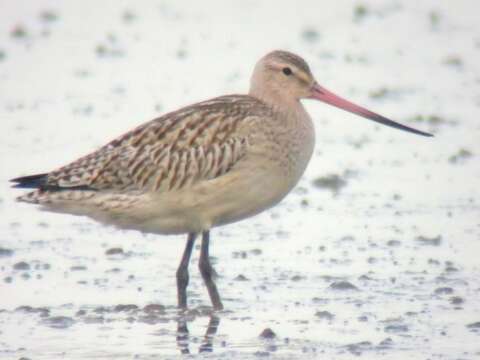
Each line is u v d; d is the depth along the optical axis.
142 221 15.34
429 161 21.42
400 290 15.12
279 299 15.00
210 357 13.05
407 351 13.05
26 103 25.80
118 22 34.03
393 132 23.52
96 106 25.48
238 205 15.29
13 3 35.75
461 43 31.38
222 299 15.09
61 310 14.73
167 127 15.23
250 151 15.11
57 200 15.24
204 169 15.02
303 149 15.64
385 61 29.66
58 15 34.59
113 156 15.21
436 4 35.88
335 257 16.56
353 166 21.25
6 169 20.98
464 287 15.18
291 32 32.88
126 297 15.27
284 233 17.75
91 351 13.29
